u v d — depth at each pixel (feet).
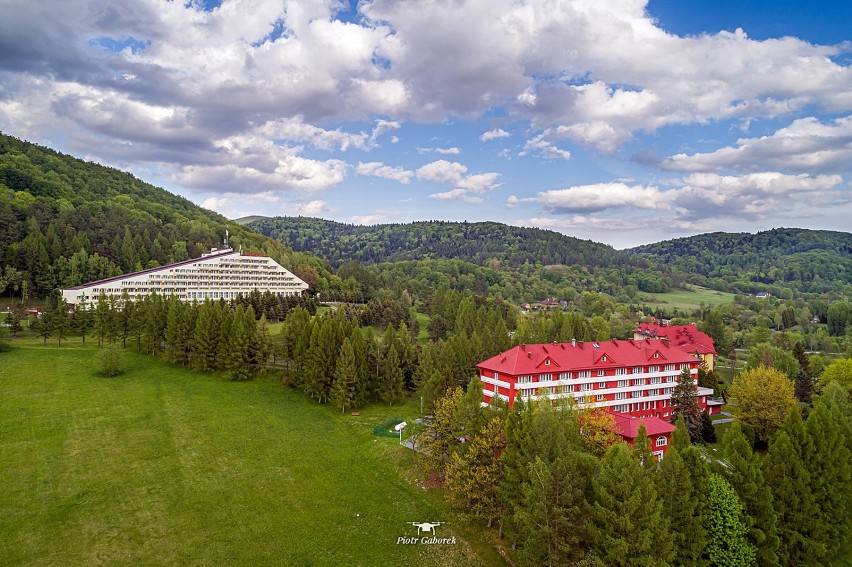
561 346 340.59
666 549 155.74
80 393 340.18
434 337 600.39
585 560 157.17
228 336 406.62
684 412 311.88
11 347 424.46
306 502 224.94
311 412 345.92
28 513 203.92
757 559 180.14
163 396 349.82
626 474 160.04
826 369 378.73
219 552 187.52
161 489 229.86
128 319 475.31
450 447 233.35
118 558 181.37
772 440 218.79
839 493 196.34
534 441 184.34
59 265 632.38
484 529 205.57
